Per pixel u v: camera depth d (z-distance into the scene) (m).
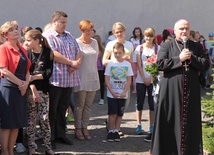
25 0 12.20
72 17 12.83
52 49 5.78
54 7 12.55
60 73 5.79
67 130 6.90
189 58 4.74
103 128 7.14
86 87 6.22
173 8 14.35
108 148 5.96
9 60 4.90
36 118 5.54
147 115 8.29
